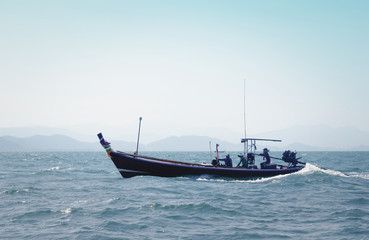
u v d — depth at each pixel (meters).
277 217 13.21
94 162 66.50
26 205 15.74
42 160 77.31
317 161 69.56
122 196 18.28
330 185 22.14
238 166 25.97
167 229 11.50
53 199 17.48
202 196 18.25
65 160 78.25
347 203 15.98
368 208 14.73
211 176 24.94
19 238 10.38
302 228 11.49
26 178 28.98
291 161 27.73
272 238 10.38
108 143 24.84
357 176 28.61
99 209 14.70
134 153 25.62
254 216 13.41
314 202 16.30
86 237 10.51
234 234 10.84
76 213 13.91
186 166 24.70
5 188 21.73
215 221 12.61
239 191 20.03
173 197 17.91
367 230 11.05
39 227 11.72
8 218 13.05
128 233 11.00
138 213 13.92
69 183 24.73
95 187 22.17
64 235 10.72
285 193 19.16
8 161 69.44
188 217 13.24
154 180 24.41
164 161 26.50
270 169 25.67
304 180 24.02
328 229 11.28
